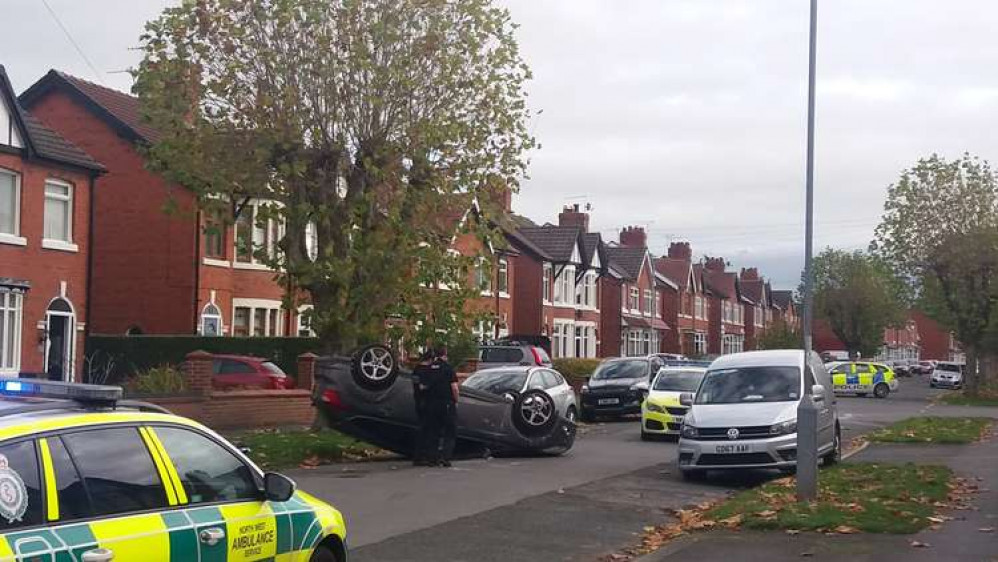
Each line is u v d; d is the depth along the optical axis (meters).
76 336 28.67
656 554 9.96
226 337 30.59
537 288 52.28
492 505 12.91
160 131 20.08
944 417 31.39
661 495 14.34
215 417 22.19
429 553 10.05
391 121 19.95
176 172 19.67
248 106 19.67
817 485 13.08
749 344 88.00
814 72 13.12
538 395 18.78
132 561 5.34
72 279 28.52
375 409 17.25
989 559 9.41
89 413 5.52
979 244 46.50
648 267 68.56
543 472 16.45
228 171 19.59
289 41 19.53
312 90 19.55
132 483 5.58
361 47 19.28
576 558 10.12
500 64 20.42
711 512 12.29
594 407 29.56
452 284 20.58
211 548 5.90
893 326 89.88
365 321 19.97
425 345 20.17
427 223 20.33
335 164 20.14
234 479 6.38
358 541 10.53
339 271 19.34
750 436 15.55
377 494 13.69
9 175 26.77
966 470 16.47
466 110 20.34
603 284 62.88
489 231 20.34
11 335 26.50
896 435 23.83
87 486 5.29
